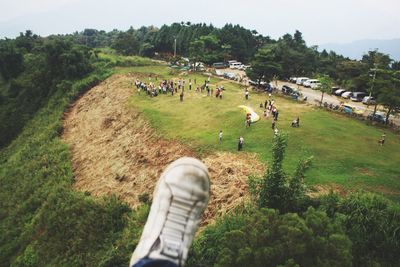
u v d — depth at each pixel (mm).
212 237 17703
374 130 38094
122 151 38688
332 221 17062
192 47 80750
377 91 48000
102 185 34875
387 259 16594
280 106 46312
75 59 74812
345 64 76188
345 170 26359
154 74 72250
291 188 18469
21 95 75250
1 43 116062
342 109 45688
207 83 61938
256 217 14438
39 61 84625
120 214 27078
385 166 27469
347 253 12633
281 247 12859
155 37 111938
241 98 50688
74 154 45094
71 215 28625
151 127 39406
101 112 53594
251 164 26859
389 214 17469
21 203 39188
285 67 77688
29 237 30906
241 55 102062
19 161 49969
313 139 32812
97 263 23109
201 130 36219
